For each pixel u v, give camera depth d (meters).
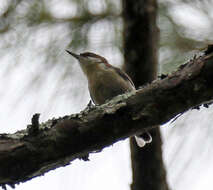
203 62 4.71
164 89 4.85
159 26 7.73
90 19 7.89
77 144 4.93
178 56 7.49
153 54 7.19
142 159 6.93
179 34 7.57
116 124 4.93
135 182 6.91
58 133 4.91
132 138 6.98
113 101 5.04
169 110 4.87
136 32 7.21
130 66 7.19
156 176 6.89
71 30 7.79
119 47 7.89
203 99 4.78
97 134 4.94
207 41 7.39
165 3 7.92
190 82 4.74
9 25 7.32
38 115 4.86
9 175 4.86
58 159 4.94
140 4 7.24
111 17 7.94
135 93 4.99
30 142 4.88
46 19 7.59
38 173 4.98
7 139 4.92
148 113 4.89
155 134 6.97
